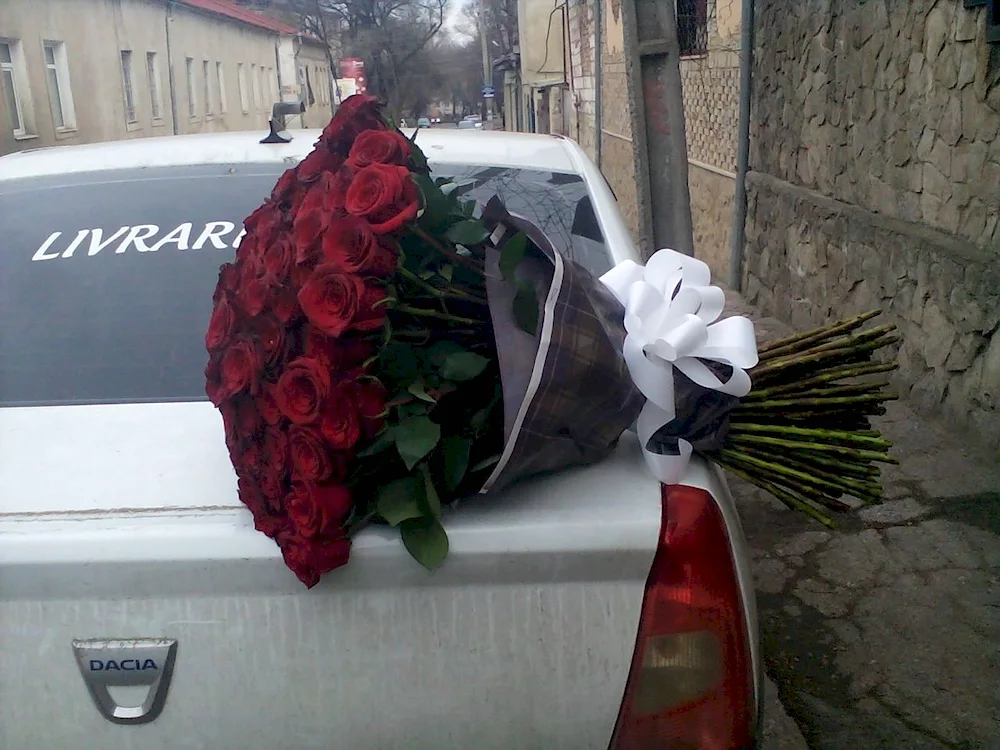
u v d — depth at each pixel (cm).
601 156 1616
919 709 276
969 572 341
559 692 143
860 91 561
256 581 141
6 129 1822
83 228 225
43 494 150
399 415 141
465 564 141
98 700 142
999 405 413
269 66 3778
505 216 163
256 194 236
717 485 163
